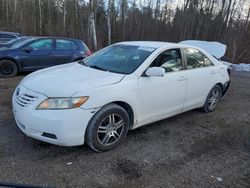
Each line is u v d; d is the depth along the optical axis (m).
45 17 42.91
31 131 3.74
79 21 36.66
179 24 40.31
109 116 3.98
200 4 37.97
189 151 4.27
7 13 44.88
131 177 3.46
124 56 4.81
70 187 3.19
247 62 23.17
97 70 4.52
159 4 42.12
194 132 5.02
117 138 4.17
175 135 4.82
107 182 3.33
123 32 37.97
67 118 3.59
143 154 4.05
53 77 4.15
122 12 38.41
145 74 4.43
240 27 29.06
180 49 5.21
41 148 4.01
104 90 3.90
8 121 4.90
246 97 8.02
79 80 3.99
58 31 37.38
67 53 9.81
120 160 3.83
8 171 3.42
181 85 5.05
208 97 5.98
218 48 9.26
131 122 4.40
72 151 3.98
